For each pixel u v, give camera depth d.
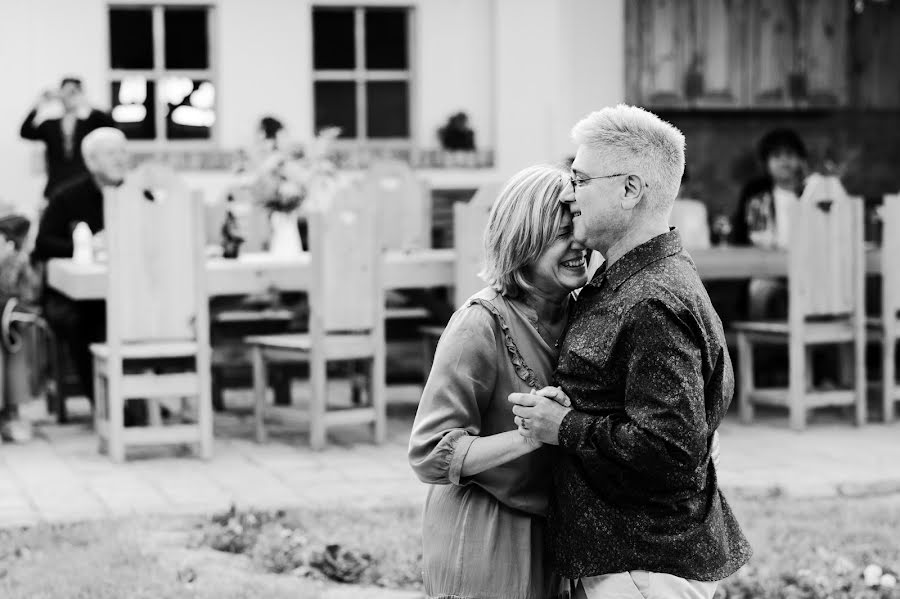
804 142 12.87
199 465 7.38
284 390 9.02
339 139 12.16
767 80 12.52
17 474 7.12
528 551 3.11
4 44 11.18
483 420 3.17
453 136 12.05
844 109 12.78
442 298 9.31
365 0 11.93
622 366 2.93
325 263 7.75
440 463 3.07
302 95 11.84
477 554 3.10
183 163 11.47
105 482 6.89
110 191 7.33
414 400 9.06
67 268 7.84
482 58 12.24
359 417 7.91
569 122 12.02
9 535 5.63
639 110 3.03
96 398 7.90
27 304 8.24
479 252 8.25
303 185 8.66
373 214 7.87
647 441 2.82
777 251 9.00
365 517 5.98
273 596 4.70
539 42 11.95
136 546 5.35
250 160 9.24
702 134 12.58
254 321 9.45
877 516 6.02
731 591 4.83
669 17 12.23
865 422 8.70
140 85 11.64
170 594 4.67
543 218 3.12
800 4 12.55
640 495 2.93
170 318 7.49
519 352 3.14
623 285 2.96
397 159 11.94
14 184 11.23
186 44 11.72
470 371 3.11
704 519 2.97
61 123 10.45
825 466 7.20
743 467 7.16
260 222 9.90
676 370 2.84
